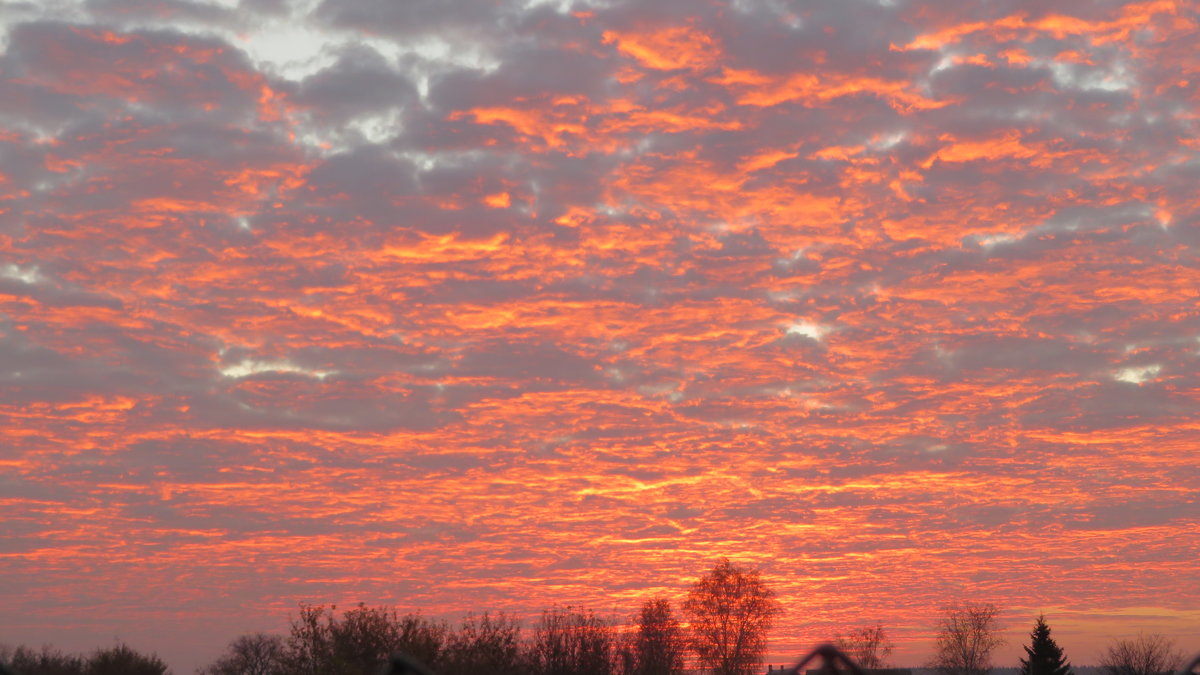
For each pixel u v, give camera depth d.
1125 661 115.50
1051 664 117.19
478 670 40.84
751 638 91.06
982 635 119.38
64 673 58.47
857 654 104.12
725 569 93.19
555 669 43.19
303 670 39.34
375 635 39.94
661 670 50.88
